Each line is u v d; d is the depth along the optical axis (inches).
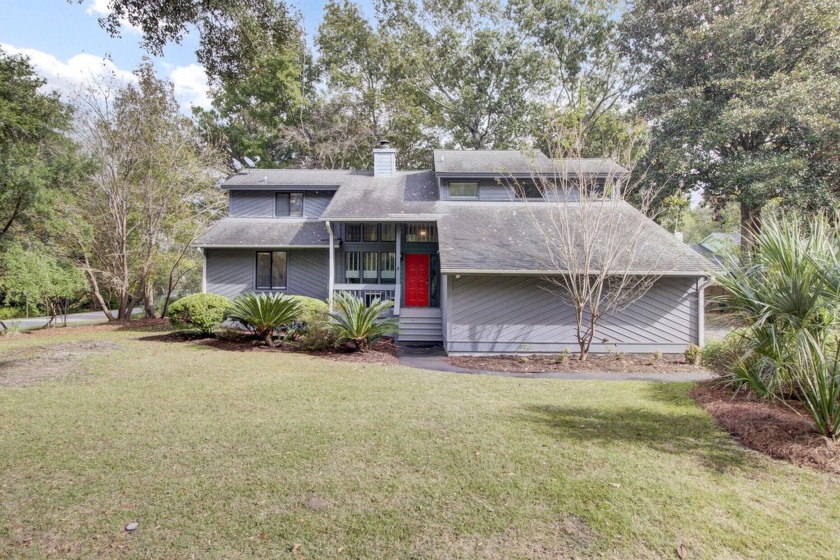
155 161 727.1
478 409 228.1
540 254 431.2
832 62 677.9
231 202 692.7
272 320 440.8
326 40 1106.7
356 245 633.6
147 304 766.5
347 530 116.1
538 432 191.8
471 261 418.9
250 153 1115.3
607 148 511.5
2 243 579.8
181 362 352.5
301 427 196.5
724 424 201.6
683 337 432.1
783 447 169.0
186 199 780.6
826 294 175.8
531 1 994.1
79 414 213.6
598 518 122.3
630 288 407.8
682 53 773.3
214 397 247.6
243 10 283.0
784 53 700.0
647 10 870.4
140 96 701.3
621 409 229.3
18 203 566.3
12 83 443.2
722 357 250.8
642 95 886.4
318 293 639.1
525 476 147.9
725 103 713.0
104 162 696.4
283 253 644.1
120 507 126.4
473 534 114.9
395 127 1050.7
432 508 127.3
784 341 199.8
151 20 265.1
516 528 117.6
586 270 381.1
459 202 595.8
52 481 142.0
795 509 128.6
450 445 175.6
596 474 149.9
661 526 119.0
